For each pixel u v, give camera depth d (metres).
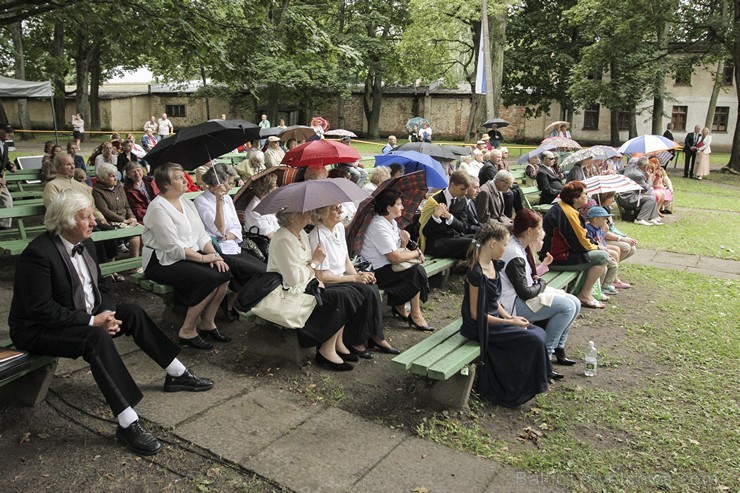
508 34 31.70
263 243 5.98
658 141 12.38
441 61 32.94
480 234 4.15
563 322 4.71
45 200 6.38
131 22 8.94
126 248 8.16
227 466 3.29
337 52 10.45
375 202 5.32
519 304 4.71
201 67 10.53
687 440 3.81
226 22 9.62
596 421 4.03
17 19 8.49
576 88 25.30
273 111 30.91
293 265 4.44
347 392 4.28
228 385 4.29
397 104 39.72
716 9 22.53
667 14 21.39
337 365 4.63
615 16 22.42
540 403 4.26
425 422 3.87
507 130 38.00
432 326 5.75
